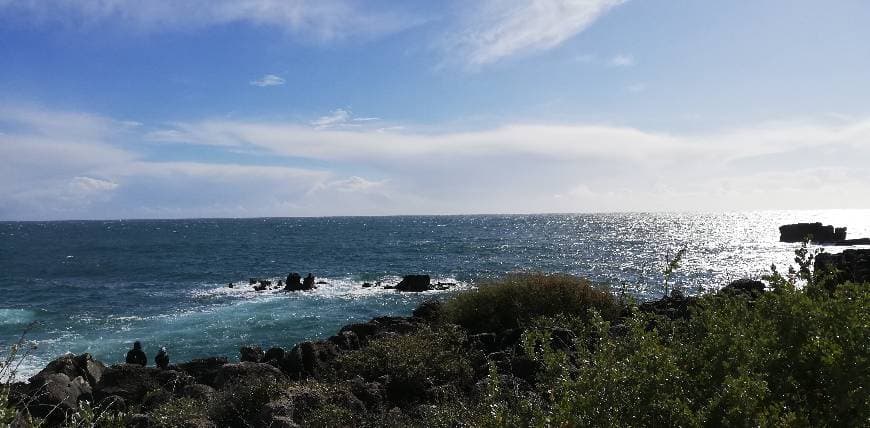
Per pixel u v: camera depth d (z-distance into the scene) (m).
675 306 9.56
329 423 7.34
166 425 7.57
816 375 3.74
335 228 168.50
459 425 5.46
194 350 18.98
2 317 25.92
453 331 10.78
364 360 10.30
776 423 3.08
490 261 57.06
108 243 96.88
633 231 124.50
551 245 80.25
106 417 4.76
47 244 93.88
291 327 22.73
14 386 9.45
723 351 3.81
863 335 3.58
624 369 3.47
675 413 3.26
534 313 12.68
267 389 8.30
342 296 33.19
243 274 48.47
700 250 67.50
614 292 13.57
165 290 37.25
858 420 3.25
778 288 4.72
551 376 4.08
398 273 47.44
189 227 196.38
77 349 19.12
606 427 3.20
